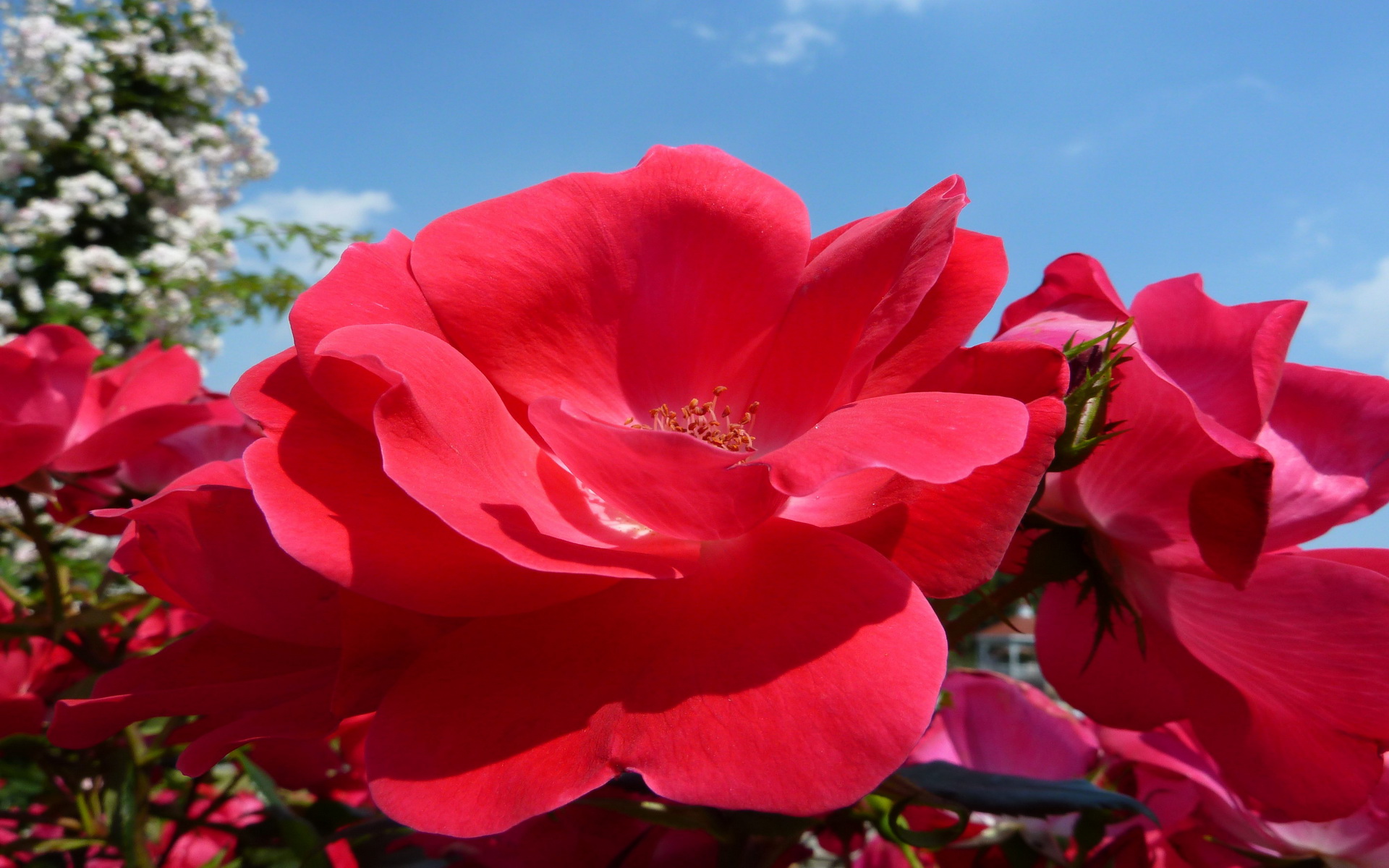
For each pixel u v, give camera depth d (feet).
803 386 0.40
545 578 0.28
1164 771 0.54
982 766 0.58
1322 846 0.49
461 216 0.37
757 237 0.40
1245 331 0.38
